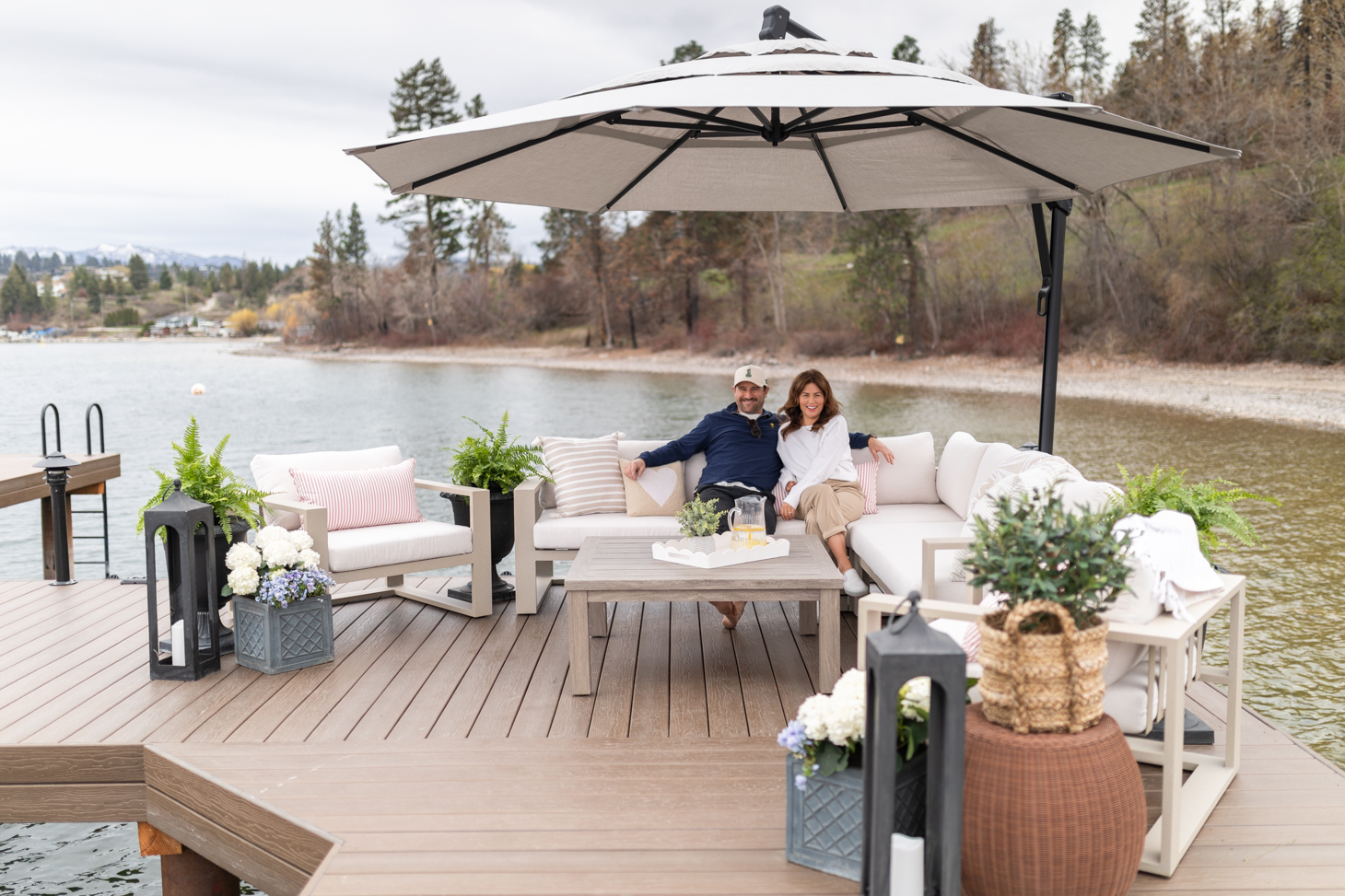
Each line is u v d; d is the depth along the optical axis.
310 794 2.40
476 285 47.38
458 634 3.89
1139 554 2.09
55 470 4.64
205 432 17.73
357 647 3.71
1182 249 22.30
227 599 3.63
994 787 1.71
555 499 4.46
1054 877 1.69
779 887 1.93
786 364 30.45
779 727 2.87
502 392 25.86
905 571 3.16
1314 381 18.11
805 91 2.16
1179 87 23.61
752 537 3.31
